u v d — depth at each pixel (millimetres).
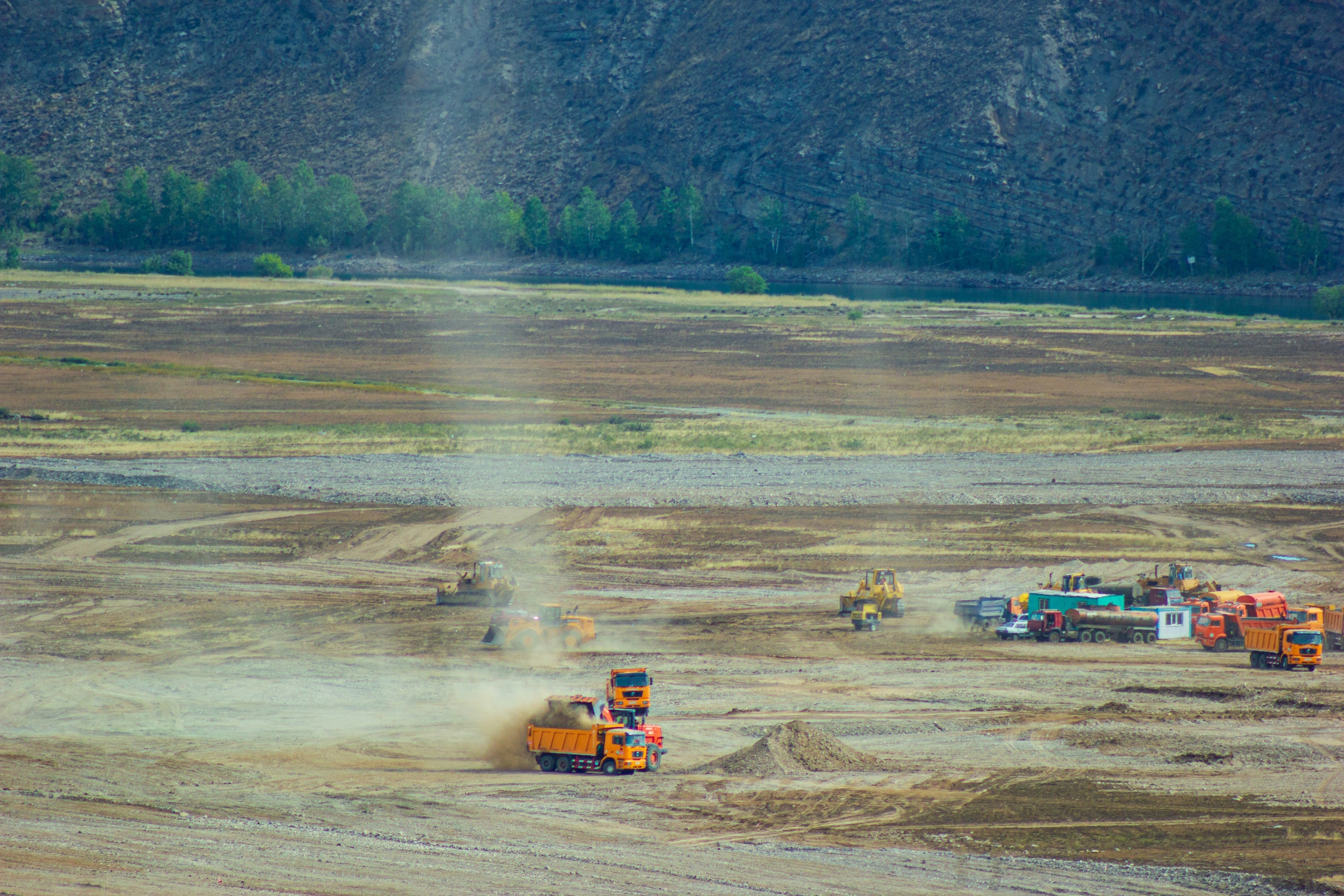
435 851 79250
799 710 116125
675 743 106438
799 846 81188
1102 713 113938
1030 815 87562
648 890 72938
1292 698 118750
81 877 73000
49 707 117562
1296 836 83188
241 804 89250
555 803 90375
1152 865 77938
